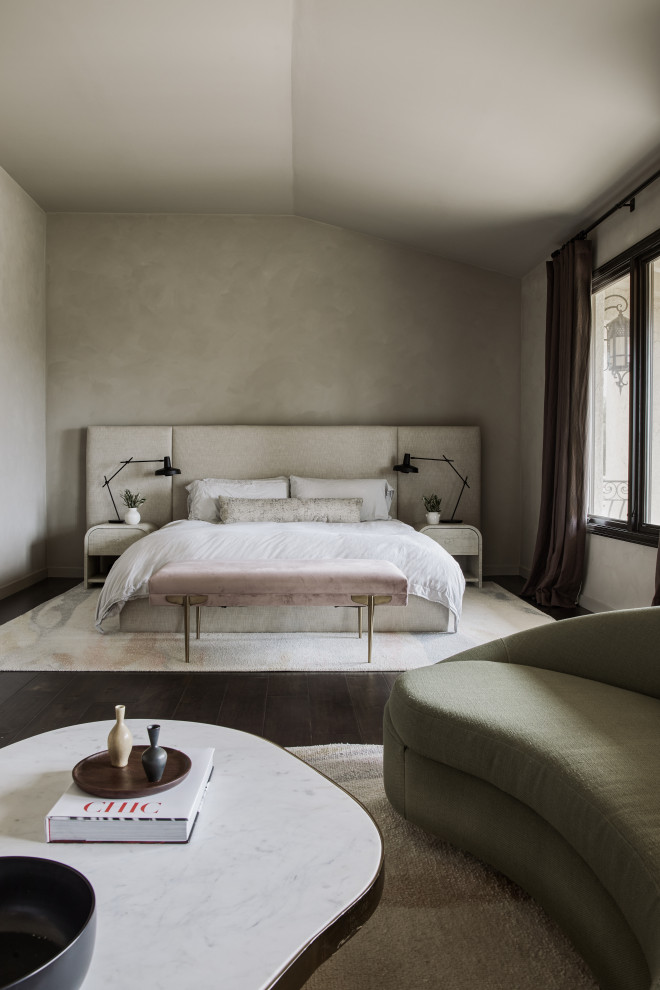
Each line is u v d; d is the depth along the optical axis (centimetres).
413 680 190
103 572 586
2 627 417
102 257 609
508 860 159
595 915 130
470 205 503
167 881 106
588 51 315
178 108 434
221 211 608
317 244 617
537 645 202
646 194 402
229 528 443
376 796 209
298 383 618
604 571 456
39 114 439
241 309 616
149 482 595
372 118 421
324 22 340
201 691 306
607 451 477
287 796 133
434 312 619
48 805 128
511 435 618
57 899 95
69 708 284
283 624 401
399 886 164
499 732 157
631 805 125
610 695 176
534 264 582
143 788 123
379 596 351
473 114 389
